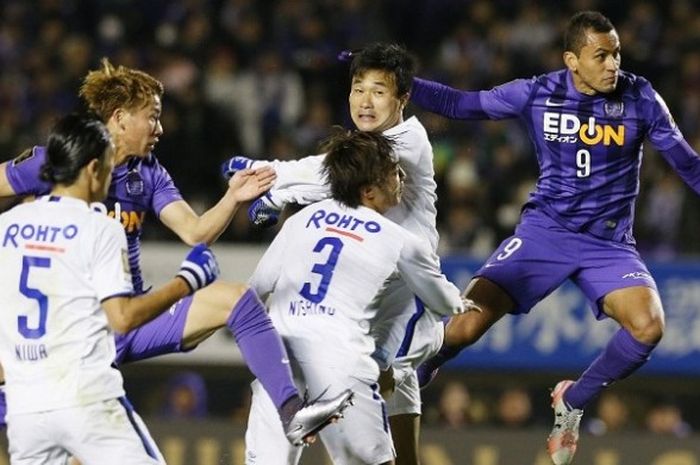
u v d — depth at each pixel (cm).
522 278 2427
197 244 1981
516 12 5134
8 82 4912
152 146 2177
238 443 3456
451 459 3438
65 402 1836
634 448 3400
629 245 2441
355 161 2020
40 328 1850
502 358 3903
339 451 2025
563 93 2392
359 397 1995
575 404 2448
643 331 2330
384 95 2153
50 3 5200
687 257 4059
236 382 4128
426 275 2023
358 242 2006
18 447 1888
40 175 1908
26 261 1861
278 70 4812
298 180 2162
